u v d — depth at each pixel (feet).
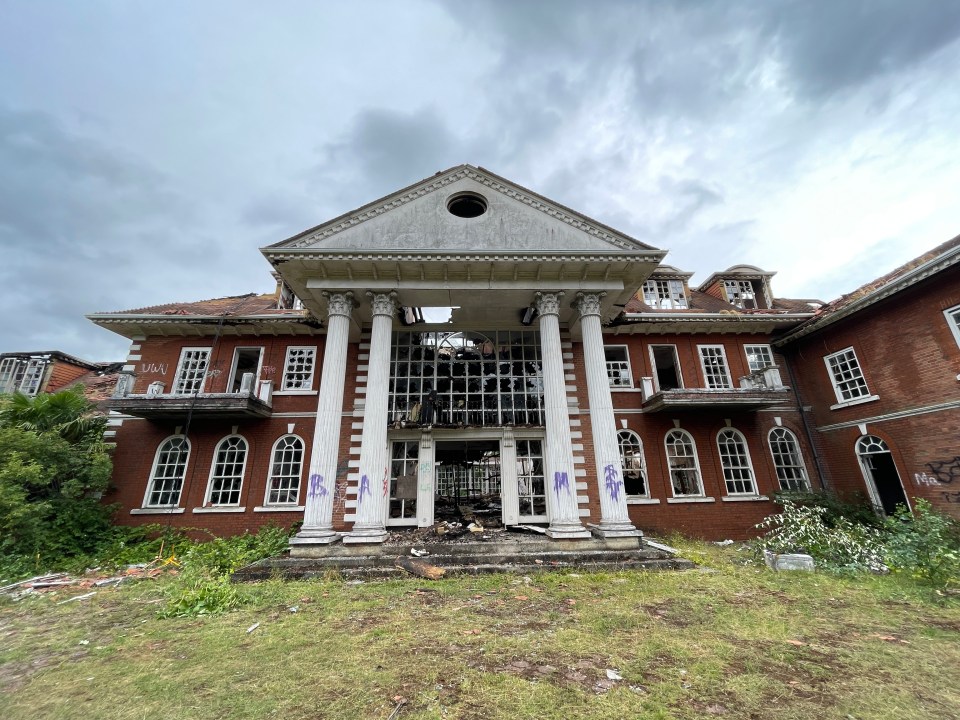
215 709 13.25
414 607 23.41
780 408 51.67
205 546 39.81
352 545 33.83
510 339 50.67
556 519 35.83
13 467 33.37
